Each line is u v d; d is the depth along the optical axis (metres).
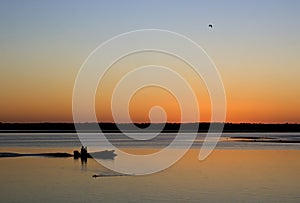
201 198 33.38
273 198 33.34
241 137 163.25
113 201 32.53
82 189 37.31
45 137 176.75
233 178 43.59
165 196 34.16
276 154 72.44
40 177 44.50
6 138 162.62
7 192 36.09
